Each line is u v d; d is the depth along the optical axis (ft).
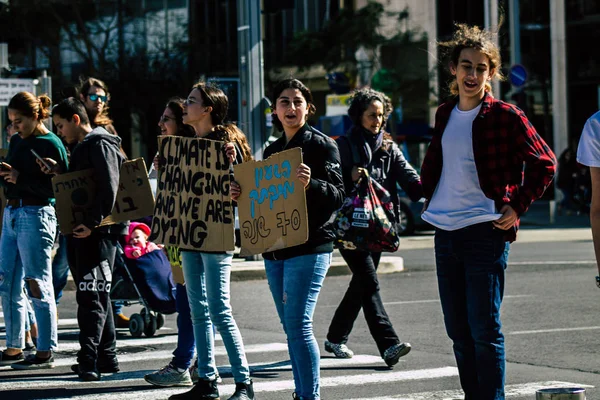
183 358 26.86
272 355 32.19
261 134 57.00
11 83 59.77
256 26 56.90
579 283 50.08
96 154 26.81
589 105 150.30
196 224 23.84
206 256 23.79
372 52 146.30
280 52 157.07
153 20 144.66
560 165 114.93
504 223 19.58
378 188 29.22
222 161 23.68
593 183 17.98
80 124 28.68
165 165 24.77
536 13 152.25
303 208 21.39
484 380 19.97
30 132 28.37
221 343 35.14
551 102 152.46
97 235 27.37
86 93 29.60
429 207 20.63
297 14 156.35
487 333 19.89
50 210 28.76
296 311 21.77
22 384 27.22
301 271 21.79
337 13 151.43
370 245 28.73
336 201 21.98
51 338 29.37
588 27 149.69
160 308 32.81
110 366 28.89
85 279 27.45
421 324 38.09
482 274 19.85
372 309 29.73
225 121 24.67
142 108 143.33
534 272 56.03
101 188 26.71
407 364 30.32
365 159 29.40
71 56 140.26
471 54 19.90
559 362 30.17
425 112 145.59
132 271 32.71
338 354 31.40
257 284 51.90
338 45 147.95
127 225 28.22
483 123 19.92
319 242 21.89
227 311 23.80
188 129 27.12
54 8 138.51
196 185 23.99
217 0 148.25
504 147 19.88
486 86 20.42
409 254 70.33
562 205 114.93
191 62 145.69
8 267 29.43
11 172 27.99
